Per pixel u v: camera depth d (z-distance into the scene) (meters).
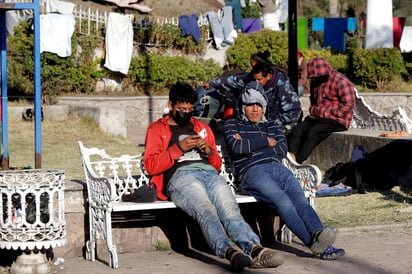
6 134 11.29
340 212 10.87
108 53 24.72
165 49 26.97
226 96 12.27
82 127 18.55
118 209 8.22
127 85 25.41
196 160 8.61
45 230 7.81
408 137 12.81
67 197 8.66
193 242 9.16
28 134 17.62
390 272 8.00
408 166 12.39
